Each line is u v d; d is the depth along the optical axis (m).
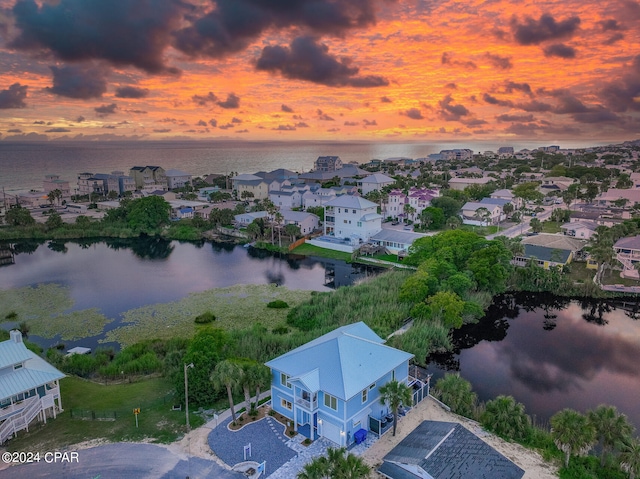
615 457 32.22
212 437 34.91
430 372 49.56
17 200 168.50
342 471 25.47
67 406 40.12
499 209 131.38
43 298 75.56
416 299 61.53
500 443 35.28
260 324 61.44
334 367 35.06
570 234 107.94
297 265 95.75
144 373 48.03
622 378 48.53
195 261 100.62
